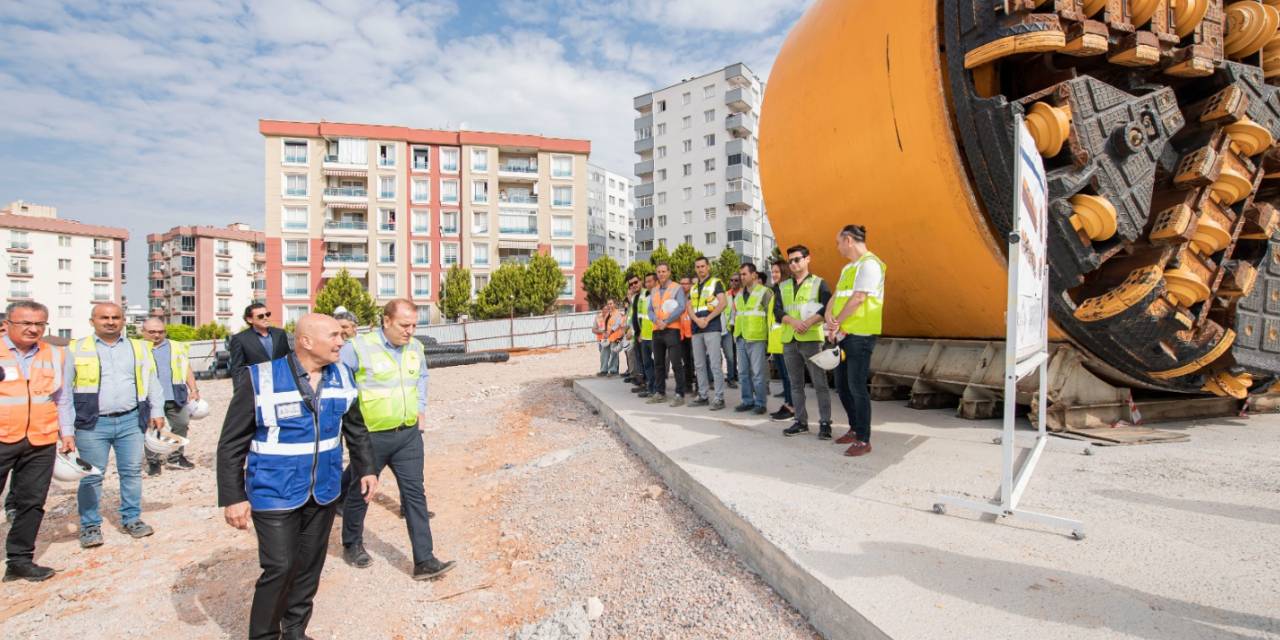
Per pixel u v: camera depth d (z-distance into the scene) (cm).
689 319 849
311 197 4934
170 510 584
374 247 5003
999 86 497
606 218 8169
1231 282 501
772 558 316
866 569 281
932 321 652
